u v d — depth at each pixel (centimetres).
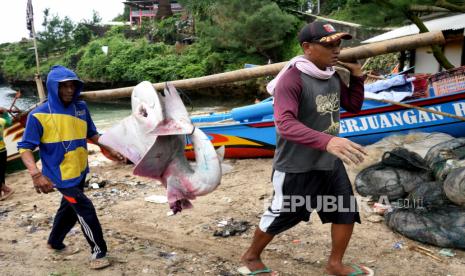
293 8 2644
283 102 290
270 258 396
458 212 413
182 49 3309
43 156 379
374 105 747
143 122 317
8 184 777
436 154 533
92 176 754
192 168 328
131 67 3384
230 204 562
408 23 908
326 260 389
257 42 2528
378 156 641
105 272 382
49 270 390
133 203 591
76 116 385
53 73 370
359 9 864
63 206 417
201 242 444
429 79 737
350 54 321
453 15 1216
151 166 325
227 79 349
